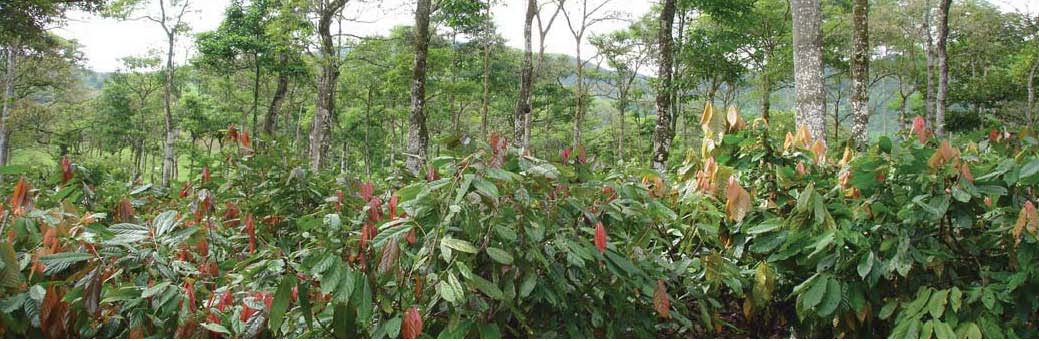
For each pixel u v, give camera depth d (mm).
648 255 2182
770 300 2609
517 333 1810
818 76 6383
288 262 1697
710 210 2449
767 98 22469
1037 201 2012
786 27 21562
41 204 2602
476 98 30531
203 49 20984
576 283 1895
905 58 26062
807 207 2242
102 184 3438
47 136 35938
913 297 2154
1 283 1597
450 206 1631
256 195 3400
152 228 1997
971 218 2006
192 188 3492
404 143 37812
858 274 2203
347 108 36250
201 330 1780
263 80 28531
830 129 26953
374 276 1668
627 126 38031
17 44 24859
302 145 31125
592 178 2303
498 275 1758
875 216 2166
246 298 1859
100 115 38906
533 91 32344
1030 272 1842
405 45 24469
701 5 14805
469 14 14016
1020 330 1963
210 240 2811
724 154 2803
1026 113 23906
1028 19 23922
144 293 1677
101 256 1827
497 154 1861
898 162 2166
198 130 29641
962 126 26766
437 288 1599
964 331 1842
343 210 3012
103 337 1767
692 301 2635
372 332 1715
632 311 2068
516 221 1747
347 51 21406
